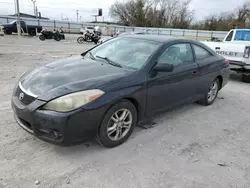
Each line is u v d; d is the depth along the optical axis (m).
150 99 3.32
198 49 4.41
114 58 3.63
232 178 2.61
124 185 2.39
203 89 4.52
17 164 2.59
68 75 2.98
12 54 10.46
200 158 2.96
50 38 22.31
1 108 4.00
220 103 5.20
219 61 4.84
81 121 2.56
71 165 2.64
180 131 3.65
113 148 3.03
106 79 2.88
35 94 2.66
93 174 2.52
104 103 2.68
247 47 6.65
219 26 48.38
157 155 2.95
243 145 3.37
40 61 9.00
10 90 5.00
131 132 3.22
